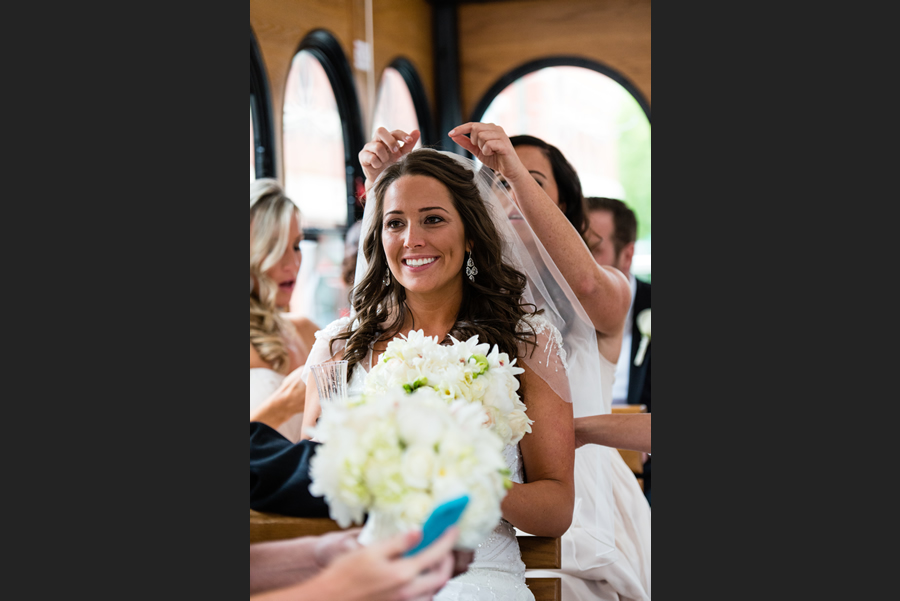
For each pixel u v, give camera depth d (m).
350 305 2.48
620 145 7.40
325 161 5.45
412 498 1.28
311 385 2.43
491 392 1.72
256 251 3.85
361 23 5.84
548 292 2.52
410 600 1.27
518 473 2.15
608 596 2.58
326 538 1.61
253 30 4.61
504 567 2.01
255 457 2.01
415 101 7.05
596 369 2.59
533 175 3.09
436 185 2.20
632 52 7.09
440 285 2.19
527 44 7.28
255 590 1.61
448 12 7.29
